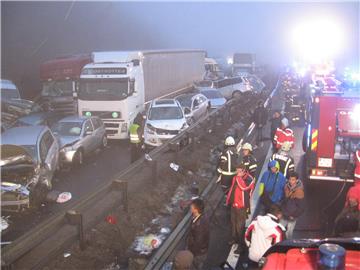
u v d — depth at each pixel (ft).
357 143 34.65
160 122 56.90
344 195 36.14
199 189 38.68
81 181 43.96
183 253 18.33
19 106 67.46
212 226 30.27
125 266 24.73
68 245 24.21
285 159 30.32
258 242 20.89
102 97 63.31
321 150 34.81
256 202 34.35
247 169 31.40
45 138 42.11
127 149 59.67
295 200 25.70
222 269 22.97
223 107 68.28
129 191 32.99
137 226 29.99
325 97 34.45
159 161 42.88
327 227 29.94
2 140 39.09
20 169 34.88
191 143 49.32
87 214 28.40
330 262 9.76
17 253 20.40
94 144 55.01
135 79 65.26
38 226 22.21
